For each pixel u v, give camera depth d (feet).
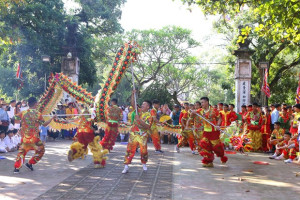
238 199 17.88
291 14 29.17
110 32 90.89
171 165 28.76
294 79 84.43
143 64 109.40
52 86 29.45
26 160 30.35
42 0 69.26
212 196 18.44
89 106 28.19
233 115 39.99
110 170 26.02
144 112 25.44
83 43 74.38
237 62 56.29
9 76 95.04
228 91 130.62
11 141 37.24
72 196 18.11
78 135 26.27
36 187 20.15
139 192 19.08
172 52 104.73
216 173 25.29
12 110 39.34
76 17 73.41
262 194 19.01
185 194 18.80
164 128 37.63
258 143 40.55
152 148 42.11
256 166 28.99
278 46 76.33
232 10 36.68
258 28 33.24
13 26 63.05
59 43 70.85
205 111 28.43
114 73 27.78
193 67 131.23
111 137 32.09
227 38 90.89
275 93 85.30
